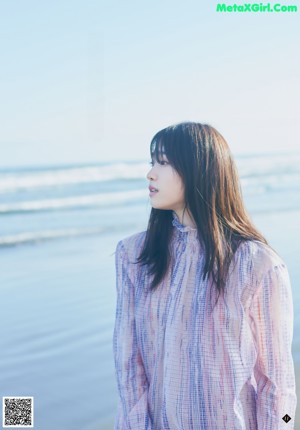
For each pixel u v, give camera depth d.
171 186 1.94
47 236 12.77
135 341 2.01
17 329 6.11
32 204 17.73
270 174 27.66
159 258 1.98
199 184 1.91
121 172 23.50
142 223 14.70
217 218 1.92
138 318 1.99
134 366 2.00
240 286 1.86
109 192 20.66
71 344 5.73
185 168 1.92
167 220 2.02
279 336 1.86
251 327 1.87
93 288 7.93
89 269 9.23
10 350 5.51
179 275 1.93
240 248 1.89
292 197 19.45
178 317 1.90
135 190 21.23
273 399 1.85
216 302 1.86
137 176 23.52
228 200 1.95
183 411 1.86
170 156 1.93
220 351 1.84
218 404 1.83
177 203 1.97
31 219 15.55
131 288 2.04
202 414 1.85
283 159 31.70
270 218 14.02
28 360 5.27
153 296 1.97
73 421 4.11
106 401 4.46
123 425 1.95
